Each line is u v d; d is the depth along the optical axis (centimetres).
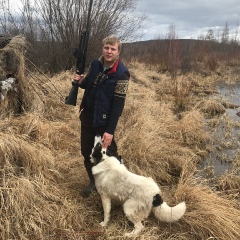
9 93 549
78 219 345
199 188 421
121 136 573
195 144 662
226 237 344
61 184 402
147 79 1292
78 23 1127
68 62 1159
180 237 339
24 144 409
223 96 1187
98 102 344
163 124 689
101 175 337
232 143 680
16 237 304
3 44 605
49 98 684
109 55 327
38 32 1128
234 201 428
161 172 496
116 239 321
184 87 1127
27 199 337
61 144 511
